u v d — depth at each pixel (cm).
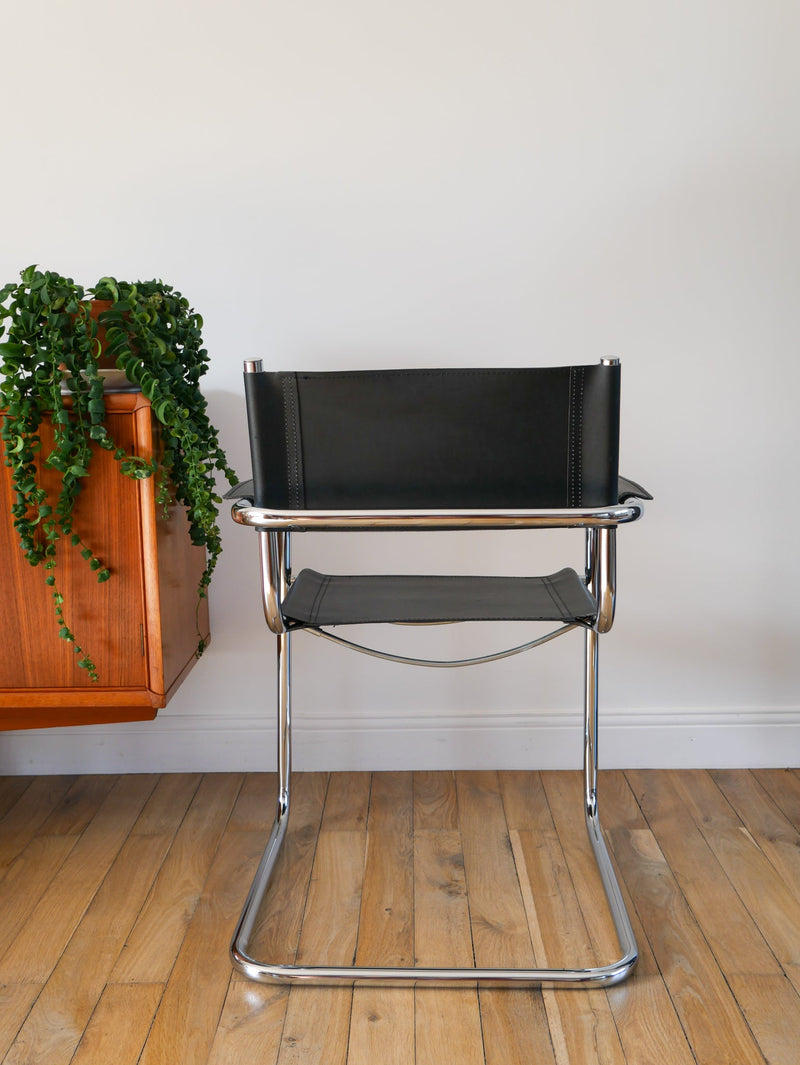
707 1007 144
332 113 202
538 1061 133
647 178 204
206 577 195
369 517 139
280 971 149
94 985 150
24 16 199
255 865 185
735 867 182
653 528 218
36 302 163
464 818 203
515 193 205
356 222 206
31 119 203
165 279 208
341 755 227
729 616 221
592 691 184
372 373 133
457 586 180
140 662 179
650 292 207
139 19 200
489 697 225
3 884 179
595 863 184
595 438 135
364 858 187
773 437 213
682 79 200
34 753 227
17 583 177
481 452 136
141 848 192
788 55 199
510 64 200
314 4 199
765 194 203
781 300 207
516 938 161
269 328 210
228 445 214
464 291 208
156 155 204
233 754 227
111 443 167
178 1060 134
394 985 150
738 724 225
